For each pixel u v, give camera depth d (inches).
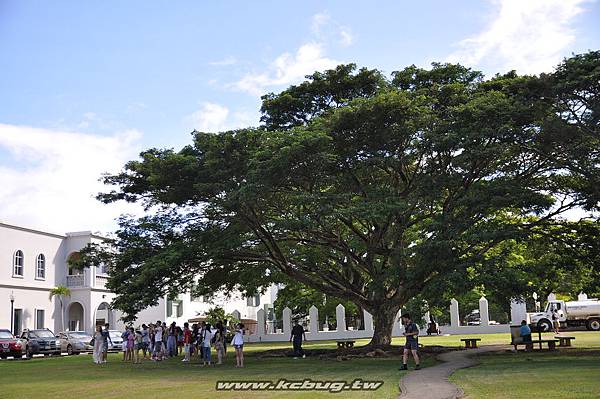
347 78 1082.7
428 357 985.5
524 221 1033.5
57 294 2005.4
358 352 1093.1
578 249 952.3
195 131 985.5
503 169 989.2
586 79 793.6
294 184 967.0
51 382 773.9
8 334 1582.2
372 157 960.3
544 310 1838.1
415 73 1106.1
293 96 1112.2
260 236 1066.1
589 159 871.1
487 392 528.1
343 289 1184.2
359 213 890.7
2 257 1827.0
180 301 2445.9
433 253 867.4
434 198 992.2
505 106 886.4
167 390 645.3
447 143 903.1
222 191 948.0
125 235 1112.8
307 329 2188.7
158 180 978.7
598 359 821.9
